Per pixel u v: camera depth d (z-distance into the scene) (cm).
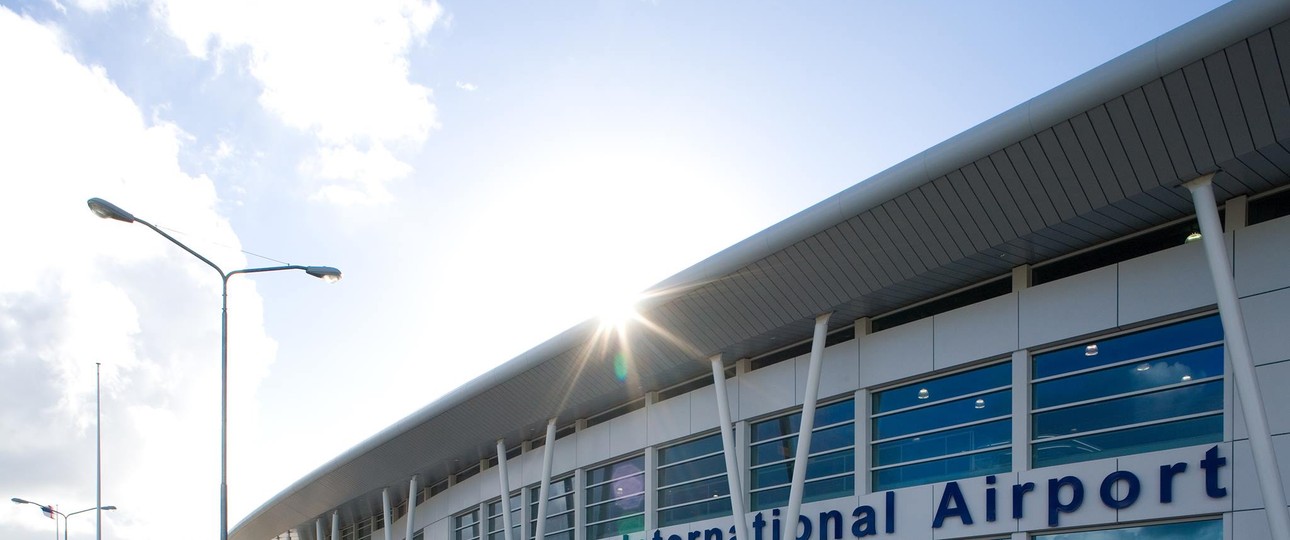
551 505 3847
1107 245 2153
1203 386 1966
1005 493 2206
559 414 3603
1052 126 1847
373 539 6228
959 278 2342
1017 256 2219
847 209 2198
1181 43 1653
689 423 3123
